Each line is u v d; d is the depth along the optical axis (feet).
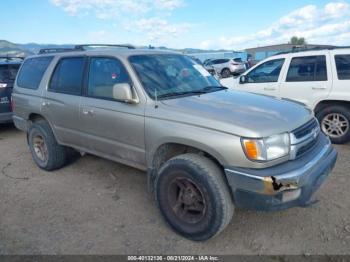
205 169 9.47
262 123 9.34
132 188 14.35
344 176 14.79
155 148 10.91
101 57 13.08
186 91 12.29
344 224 10.97
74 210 12.51
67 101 14.08
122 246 10.22
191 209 10.36
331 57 19.81
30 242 10.50
